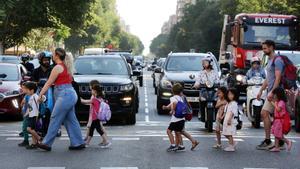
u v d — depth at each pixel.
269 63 18.34
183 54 32.91
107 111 18.41
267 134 18.36
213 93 22.77
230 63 42.66
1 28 69.19
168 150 17.73
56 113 17.61
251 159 16.53
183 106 17.62
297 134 22.97
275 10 78.75
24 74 29.78
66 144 19.06
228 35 42.31
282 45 40.38
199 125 25.67
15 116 27.72
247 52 40.25
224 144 19.34
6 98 26.72
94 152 17.47
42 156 16.72
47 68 20.78
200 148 18.45
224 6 117.56
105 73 27.11
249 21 40.56
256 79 25.19
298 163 15.96
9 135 21.20
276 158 16.75
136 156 16.80
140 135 21.50
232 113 17.91
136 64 58.62
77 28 75.62
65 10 69.94
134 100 25.77
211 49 146.75
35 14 65.38
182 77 30.23
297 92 23.39
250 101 25.09
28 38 92.06
